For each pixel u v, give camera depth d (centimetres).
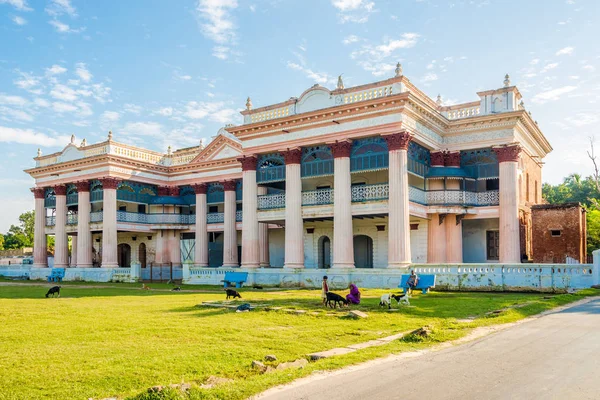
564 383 809
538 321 1455
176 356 1057
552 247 2986
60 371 947
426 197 3228
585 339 1154
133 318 1614
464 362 976
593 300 1950
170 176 4775
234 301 2069
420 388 810
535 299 2003
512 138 3100
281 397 785
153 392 759
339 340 1241
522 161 3412
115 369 955
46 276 4753
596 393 757
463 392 782
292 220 3228
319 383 859
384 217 3225
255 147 3425
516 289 2411
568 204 2952
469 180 3341
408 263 2808
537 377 849
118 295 2598
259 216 3472
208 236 4662
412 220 3341
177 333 1330
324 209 3169
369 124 2945
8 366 986
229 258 4259
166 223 4688
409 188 3002
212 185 4569
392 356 1056
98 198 4481
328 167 3170
